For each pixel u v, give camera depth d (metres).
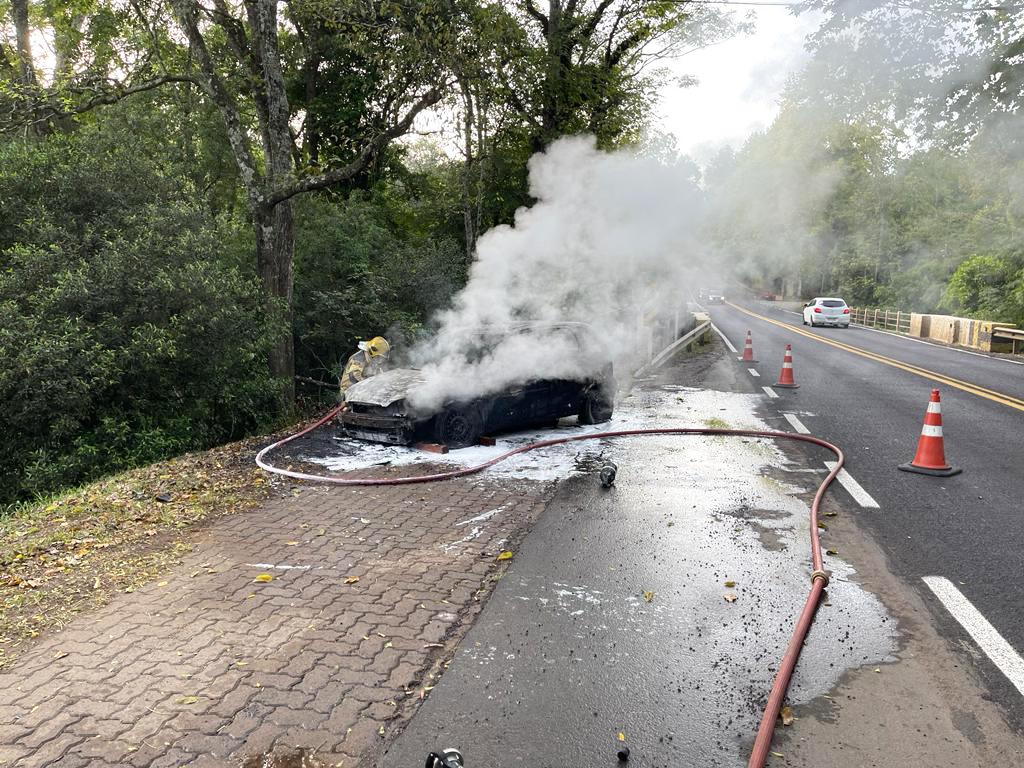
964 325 25.78
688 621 4.06
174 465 7.80
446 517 5.96
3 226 10.30
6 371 8.34
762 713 3.17
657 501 6.41
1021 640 3.82
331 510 6.16
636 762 2.83
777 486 6.93
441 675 3.48
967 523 5.80
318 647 3.75
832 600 4.33
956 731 3.03
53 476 8.59
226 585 4.56
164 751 2.90
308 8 12.64
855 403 12.18
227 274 10.81
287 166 12.24
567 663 3.59
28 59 18.20
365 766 2.82
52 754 2.88
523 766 2.81
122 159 11.07
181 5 11.98
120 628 3.97
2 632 3.94
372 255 15.96
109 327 9.20
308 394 14.73
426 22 12.19
